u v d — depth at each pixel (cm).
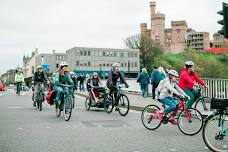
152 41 11188
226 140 661
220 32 802
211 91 1800
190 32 19212
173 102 926
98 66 11331
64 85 1201
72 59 11188
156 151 660
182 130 878
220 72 9075
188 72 1188
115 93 1352
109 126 1009
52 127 987
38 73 1517
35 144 733
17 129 948
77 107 1683
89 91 1507
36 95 1534
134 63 11575
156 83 2047
